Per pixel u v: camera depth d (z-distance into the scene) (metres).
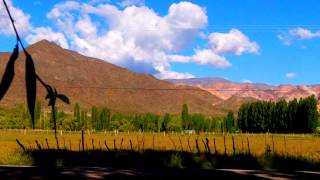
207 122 175.00
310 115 145.00
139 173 16.48
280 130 153.50
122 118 171.88
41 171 16.16
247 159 22.67
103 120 165.88
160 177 15.47
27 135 96.75
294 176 17.05
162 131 171.50
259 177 16.36
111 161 22.78
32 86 2.24
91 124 169.88
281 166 22.16
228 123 173.50
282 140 87.69
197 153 25.59
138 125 172.00
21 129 132.25
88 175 15.11
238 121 168.12
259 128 160.25
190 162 22.59
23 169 17.34
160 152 25.69
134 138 87.81
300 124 147.25
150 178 15.12
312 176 17.31
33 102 2.24
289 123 150.38
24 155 23.91
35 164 22.62
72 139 76.50
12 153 25.28
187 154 24.95
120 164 22.53
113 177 14.85
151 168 19.91
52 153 24.39
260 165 22.38
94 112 165.88
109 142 68.06
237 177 16.17
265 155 24.12
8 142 61.72
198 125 173.38
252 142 76.38
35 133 110.44
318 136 119.50
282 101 155.38
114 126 167.12
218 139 90.12
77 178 14.20
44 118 118.25
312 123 144.88
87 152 25.23
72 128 152.00
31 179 13.66
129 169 18.66
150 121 172.12
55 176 14.48
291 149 54.12
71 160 22.78
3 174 14.85
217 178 15.74
